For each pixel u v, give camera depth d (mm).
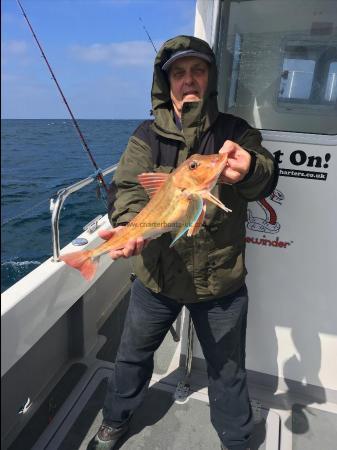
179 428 2354
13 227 8180
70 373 2742
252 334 2584
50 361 2658
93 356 2914
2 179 1137
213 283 1828
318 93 2189
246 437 2076
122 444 2246
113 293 3568
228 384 2012
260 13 2170
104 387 2629
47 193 10867
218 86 2344
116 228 1664
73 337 2865
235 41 2254
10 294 1937
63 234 8125
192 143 1771
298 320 2473
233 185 1665
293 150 2195
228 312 1926
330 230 2258
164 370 2807
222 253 1792
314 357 2514
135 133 1931
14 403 2299
